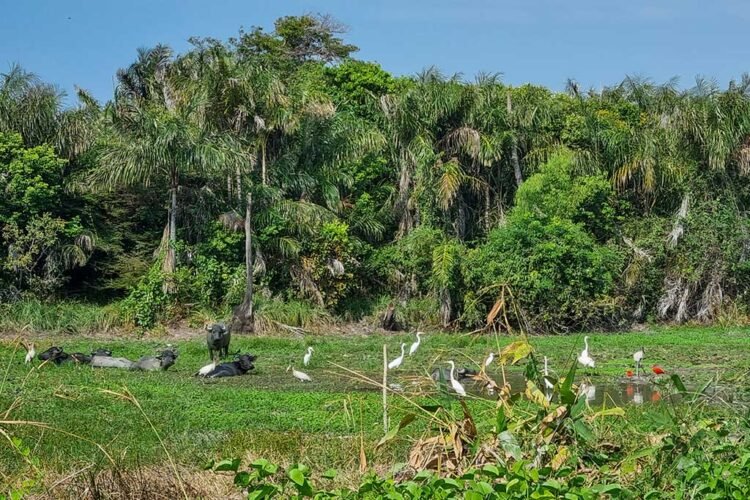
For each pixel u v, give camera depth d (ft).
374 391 58.70
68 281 106.93
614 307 107.86
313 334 101.96
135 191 109.70
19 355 73.61
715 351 84.58
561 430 27.40
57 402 49.73
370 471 29.96
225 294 103.14
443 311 106.52
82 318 98.22
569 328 106.73
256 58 110.73
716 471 24.72
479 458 27.04
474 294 104.12
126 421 44.57
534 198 110.11
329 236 107.45
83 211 106.32
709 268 113.60
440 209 113.19
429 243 109.60
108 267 105.81
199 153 98.78
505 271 103.35
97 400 51.06
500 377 66.08
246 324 100.22
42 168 101.35
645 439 28.84
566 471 24.77
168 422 44.80
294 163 109.50
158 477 29.43
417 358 79.56
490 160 112.98
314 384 63.31
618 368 71.46
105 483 28.78
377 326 107.14
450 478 24.61
